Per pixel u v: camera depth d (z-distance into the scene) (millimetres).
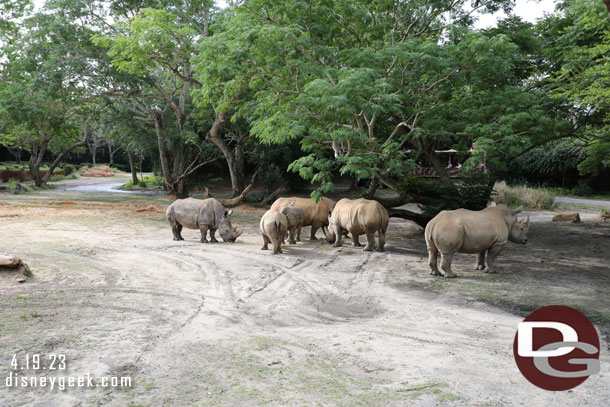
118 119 34938
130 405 4199
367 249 13578
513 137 12359
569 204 30344
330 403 4371
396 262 11984
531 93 15062
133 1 26391
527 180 42719
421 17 15883
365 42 15352
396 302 8312
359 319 7363
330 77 12414
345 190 41062
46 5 26031
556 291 9125
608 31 15086
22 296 7500
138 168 88125
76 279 8984
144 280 9344
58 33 25172
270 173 31438
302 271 10734
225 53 12805
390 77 13344
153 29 17594
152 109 34969
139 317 6906
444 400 4504
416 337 6480
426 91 14773
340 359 5570
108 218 19516
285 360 5473
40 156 40500
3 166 55969
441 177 17859
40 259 10484
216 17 23672
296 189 36469
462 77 13297
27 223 16953
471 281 9961
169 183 34031
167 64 19156
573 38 16266
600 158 20547
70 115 30859
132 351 5520
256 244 14570
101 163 93188
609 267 11586
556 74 17297
